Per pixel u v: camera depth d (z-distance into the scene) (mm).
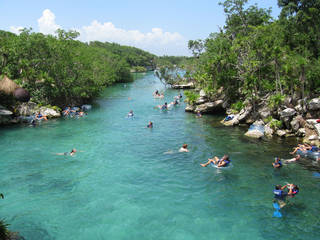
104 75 61344
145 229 10484
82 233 10234
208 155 19328
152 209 11984
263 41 28000
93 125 29906
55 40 40719
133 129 27781
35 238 9891
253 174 15797
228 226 10664
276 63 26781
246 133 24594
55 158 18938
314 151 19000
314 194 13195
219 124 29406
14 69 36094
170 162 18031
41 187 14250
